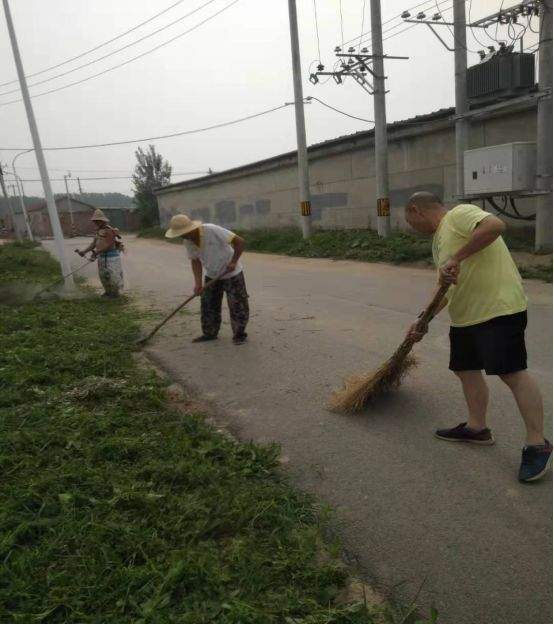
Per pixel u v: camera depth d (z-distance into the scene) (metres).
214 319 6.06
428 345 5.56
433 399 4.11
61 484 2.83
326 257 14.72
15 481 2.88
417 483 2.98
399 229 15.63
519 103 10.97
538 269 9.59
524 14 10.16
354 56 13.12
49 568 2.22
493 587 2.21
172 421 3.73
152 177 44.59
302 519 2.65
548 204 10.38
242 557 2.28
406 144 14.89
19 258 15.30
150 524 2.54
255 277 11.75
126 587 2.10
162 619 1.94
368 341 5.84
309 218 17.38
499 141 12.27
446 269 2.83
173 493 2.80
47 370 4.73
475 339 2.99
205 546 2.36
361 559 2.40
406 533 2.56
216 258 5.70
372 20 13.29
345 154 17.27
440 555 2.40
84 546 2.35
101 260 8.98
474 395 3.28
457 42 11.30
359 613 2.01
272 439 3.60
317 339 5.99
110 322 7.01
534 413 2.90
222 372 5.02
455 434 3.42
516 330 2.88
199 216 28.20
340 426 3.74
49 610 2.00
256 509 2.63
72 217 52.69
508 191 10.44
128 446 3.23
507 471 3.05
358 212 17.27
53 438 3.37
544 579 2.23
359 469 3.16
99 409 3.94
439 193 14.28
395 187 15.53
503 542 2.47
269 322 6.93
